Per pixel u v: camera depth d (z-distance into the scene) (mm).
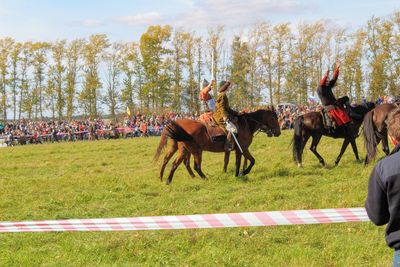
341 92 57125
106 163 19219
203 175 13289
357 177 12109
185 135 12758
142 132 44625
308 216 4801
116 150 25828
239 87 62719
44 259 6922
